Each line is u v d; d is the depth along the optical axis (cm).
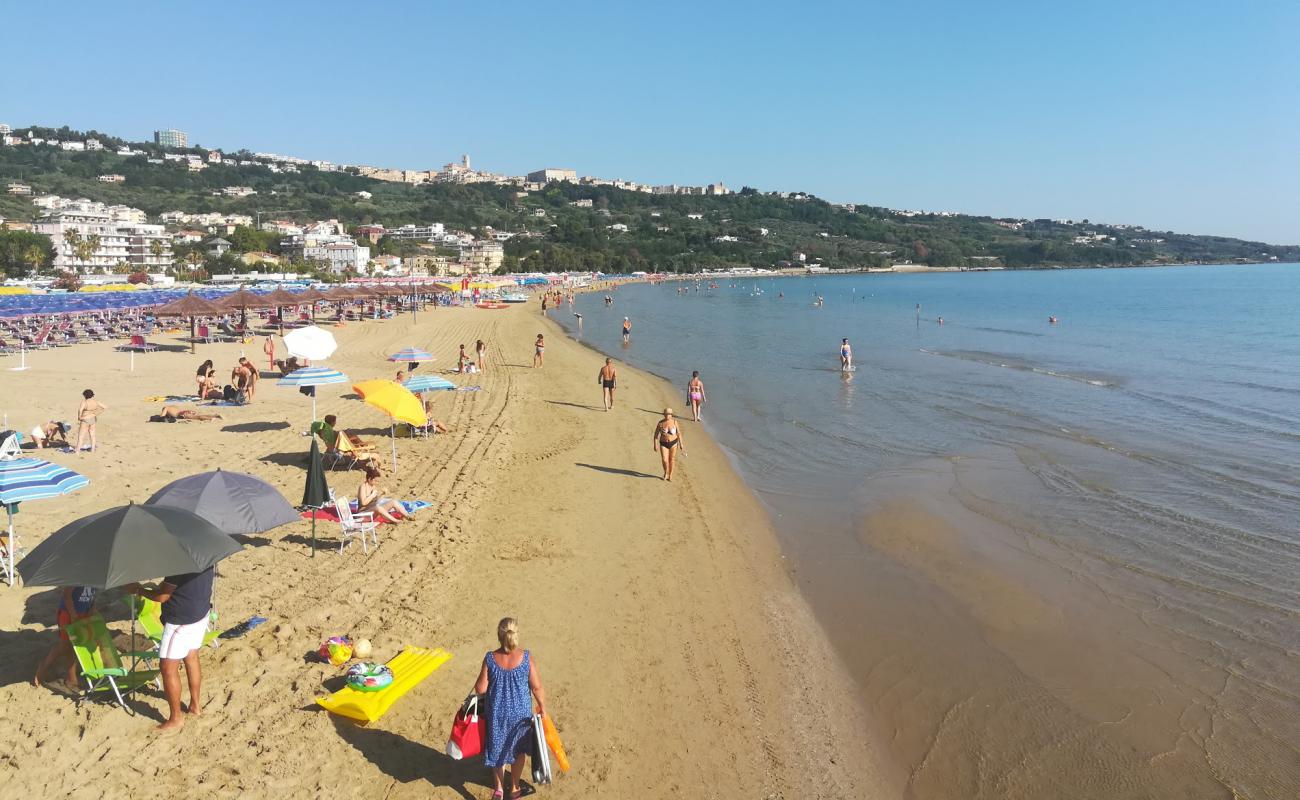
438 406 2328
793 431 2167
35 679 689
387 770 633
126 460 1463
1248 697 821
